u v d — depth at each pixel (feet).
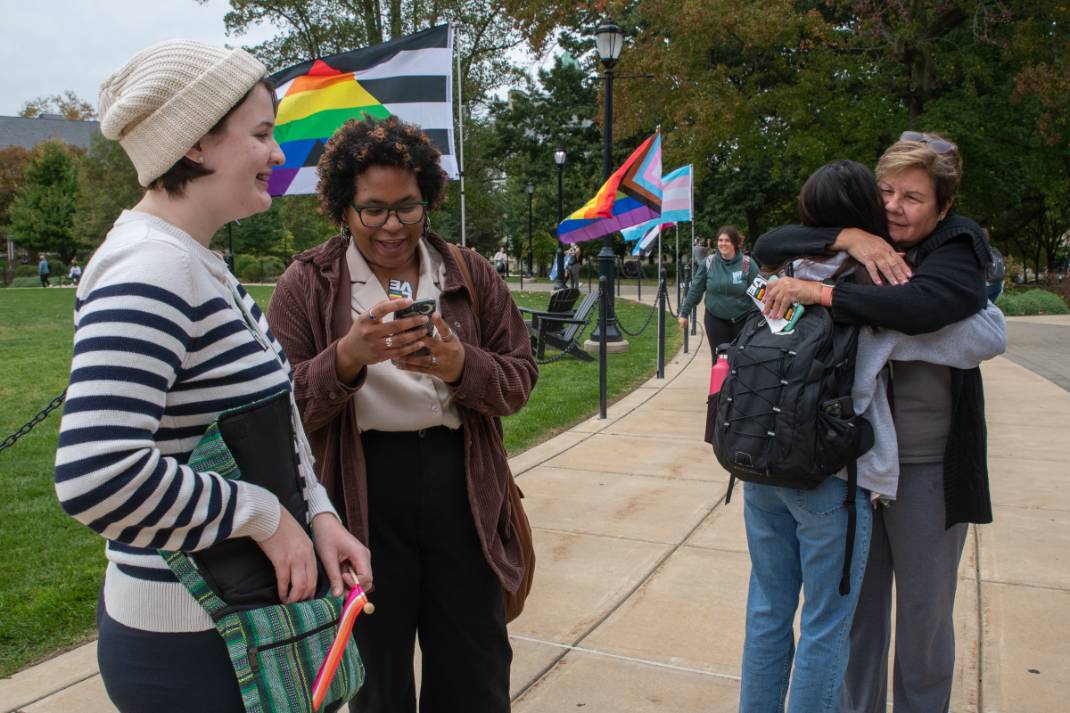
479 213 110.11
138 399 4.10
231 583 4.52
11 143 255.29
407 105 18.16
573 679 10.03
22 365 38.09
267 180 5.07
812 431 6.77
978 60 59.26
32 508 16.89
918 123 61.16
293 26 77.15
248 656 4.47
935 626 7.61
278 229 167.94
